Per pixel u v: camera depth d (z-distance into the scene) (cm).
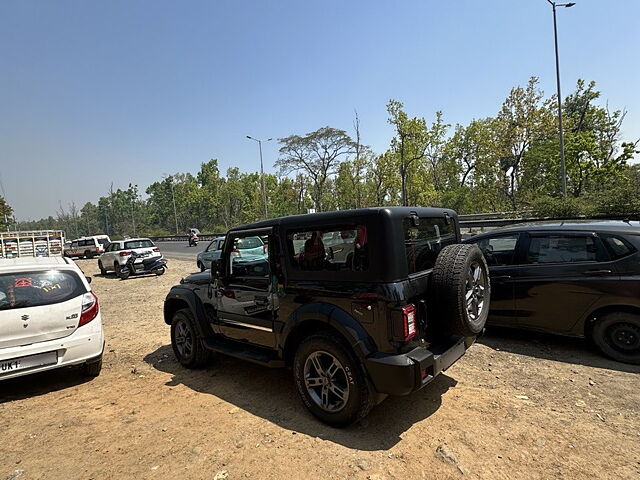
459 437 300
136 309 933
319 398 338
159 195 10288
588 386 378
